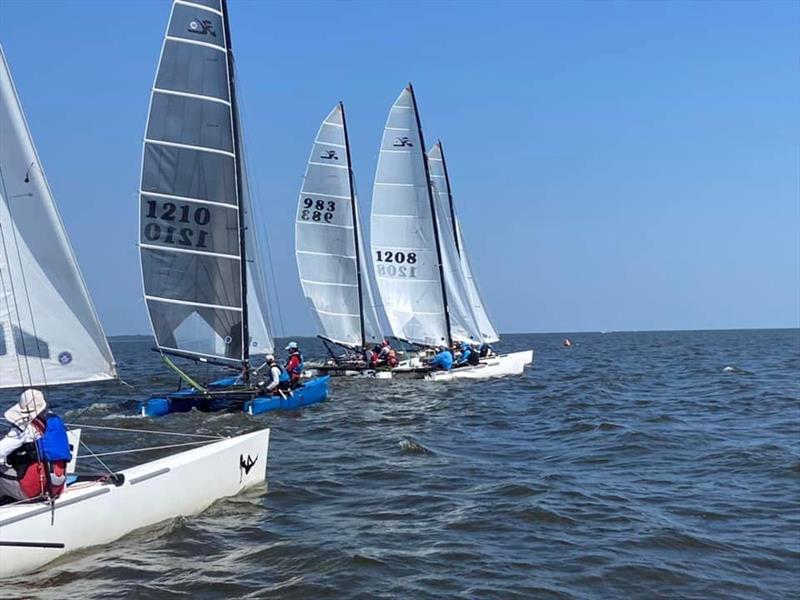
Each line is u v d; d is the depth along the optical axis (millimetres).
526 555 8602
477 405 22500
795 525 9812
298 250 31062
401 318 31281
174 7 19125
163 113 19219
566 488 11703
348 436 16516
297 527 9531
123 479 8758
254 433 11336
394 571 8047
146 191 19250
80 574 7793
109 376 9484
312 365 30766
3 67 8664
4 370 8789
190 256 19656
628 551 8758
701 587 7727
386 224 31062
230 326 20172
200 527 9406
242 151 20297
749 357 53438
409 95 30500
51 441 8008
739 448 14984
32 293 8906
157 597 7281
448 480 12258
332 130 30844
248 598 7312
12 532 7594
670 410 21547
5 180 8727
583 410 21500
